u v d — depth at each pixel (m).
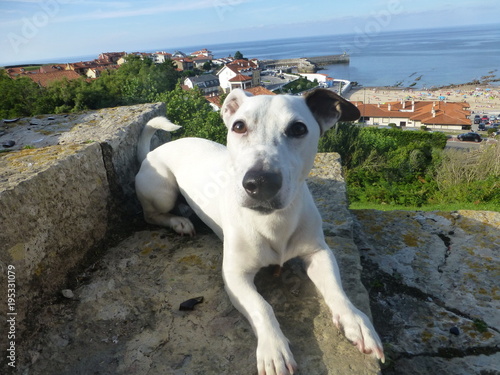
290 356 0.30
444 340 0.42
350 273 0.42
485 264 0.54
